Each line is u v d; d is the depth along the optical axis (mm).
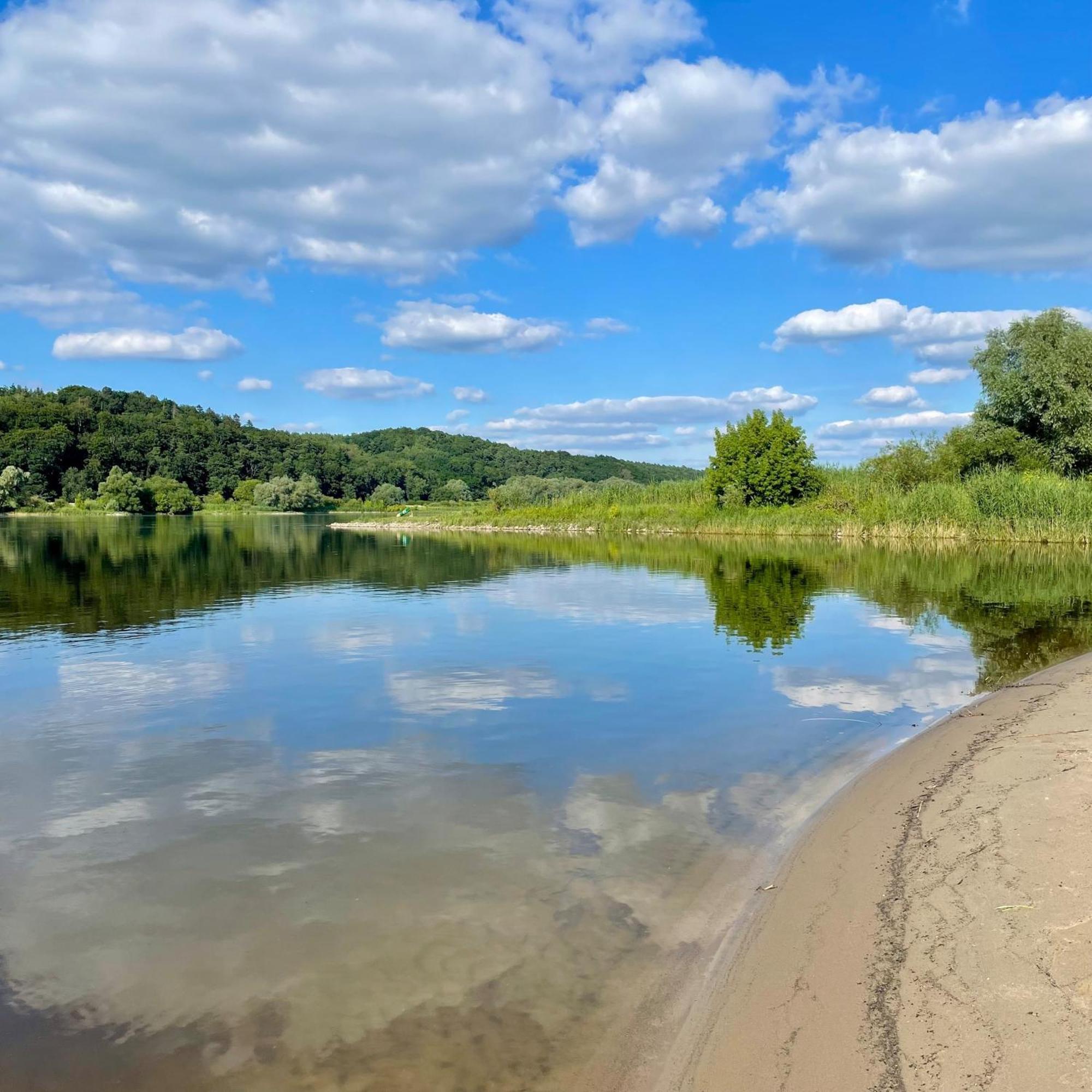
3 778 9953
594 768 10148
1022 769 8891
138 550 48031
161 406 184000
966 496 51000
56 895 7074
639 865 7465
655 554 44344
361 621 21578
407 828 8391
